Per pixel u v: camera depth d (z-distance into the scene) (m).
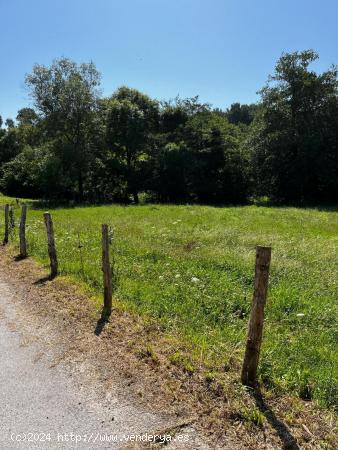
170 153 39.06
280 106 37.97
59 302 6.80
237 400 3.96
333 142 36.78
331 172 35.94
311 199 39.56
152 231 13.84
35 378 4.51
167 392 4.14
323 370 4.43
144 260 9.45
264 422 3.66
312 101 37.31
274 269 8.62
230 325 5.73
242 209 24.45
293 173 37.47
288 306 6.45
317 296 7.09
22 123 46.47
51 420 3.78
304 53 36.53
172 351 4.94
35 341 5.45
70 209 25.69
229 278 7.80
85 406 3.98
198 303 6.48
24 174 45.09
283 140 36.22
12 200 38.69
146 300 6.63
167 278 7.88
